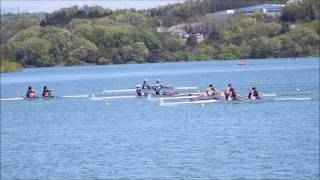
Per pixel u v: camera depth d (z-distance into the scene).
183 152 151.25
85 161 145.38
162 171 133.00
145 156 148.00
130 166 138.38
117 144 165.62
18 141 179.38
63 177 131.62
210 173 130.50
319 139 163.62
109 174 132.38
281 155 144.62
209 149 154.50
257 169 132.62
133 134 182.50
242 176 127.62
